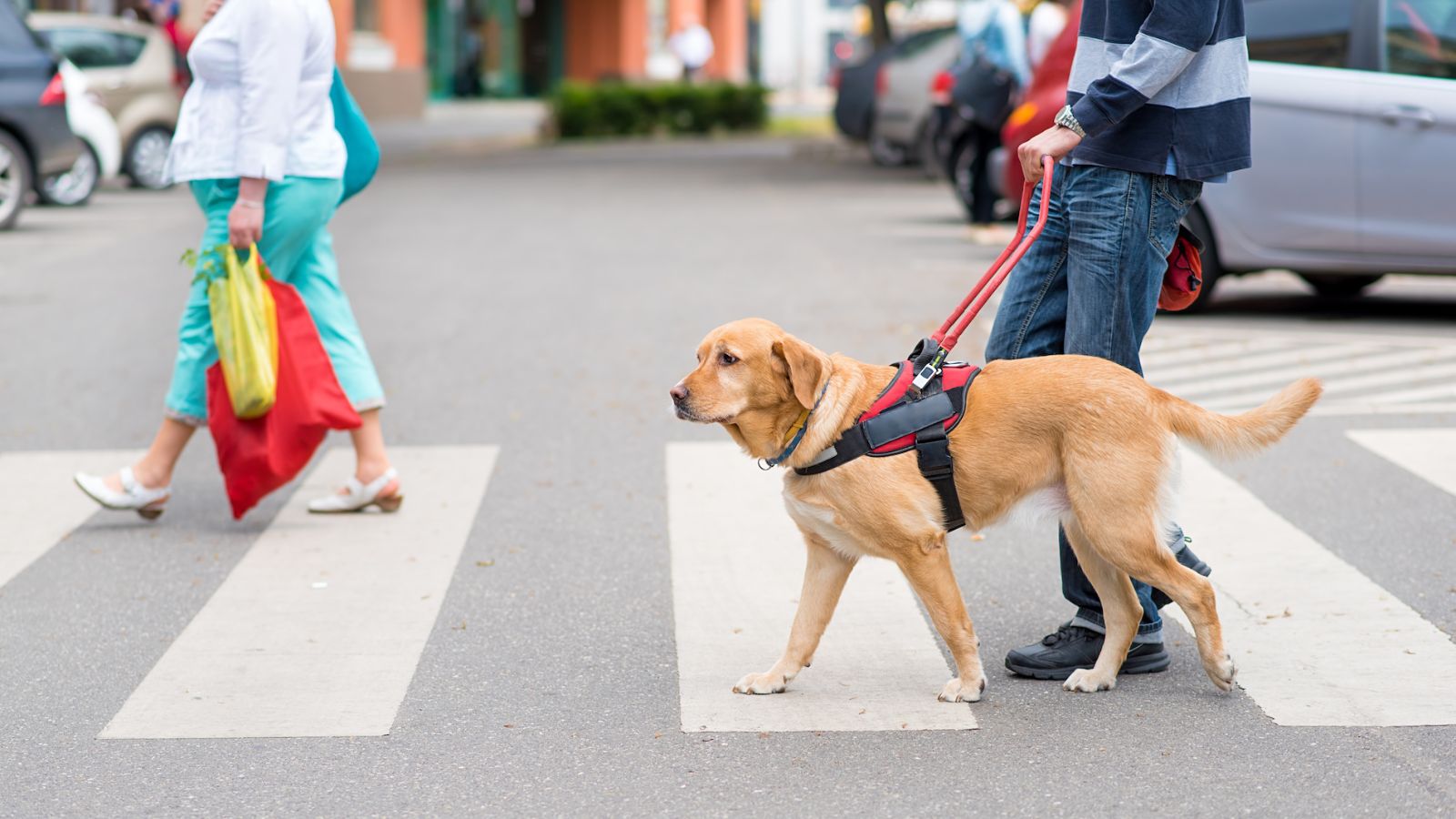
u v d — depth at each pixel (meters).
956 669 4.18
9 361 8.51
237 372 5.25
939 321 9.45
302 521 5.67
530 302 10.46
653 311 10.02
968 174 14.78
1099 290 4.06
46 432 6.97
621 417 7.20
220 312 5.27
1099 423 3.72
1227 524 5.41
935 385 3.83
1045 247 4.17
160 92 18.20
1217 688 3.94
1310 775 3.45
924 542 3.78
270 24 5.28
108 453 6.62
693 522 5.56
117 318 9.85
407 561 5.18
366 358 5.75
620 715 3.88
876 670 4.17
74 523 5.65
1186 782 3.43
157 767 3.60
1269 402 3.77
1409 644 4.24
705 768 3.56
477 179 20.48
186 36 19.80
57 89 14.70
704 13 45.50
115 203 16.77
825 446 3.75
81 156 16.27
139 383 7.97
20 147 14.43
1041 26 14.60
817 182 19.91
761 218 15.60
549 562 5.16
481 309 10.19
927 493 3.78
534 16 43.12
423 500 5.91
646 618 4.62
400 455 6.58
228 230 5.45
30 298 10.57
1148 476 3.71
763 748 3.66
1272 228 9.00
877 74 20.58
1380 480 5.94
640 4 40.84
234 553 5.29
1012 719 3.81
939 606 3.84
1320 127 8.74
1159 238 4.06
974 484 3.80
